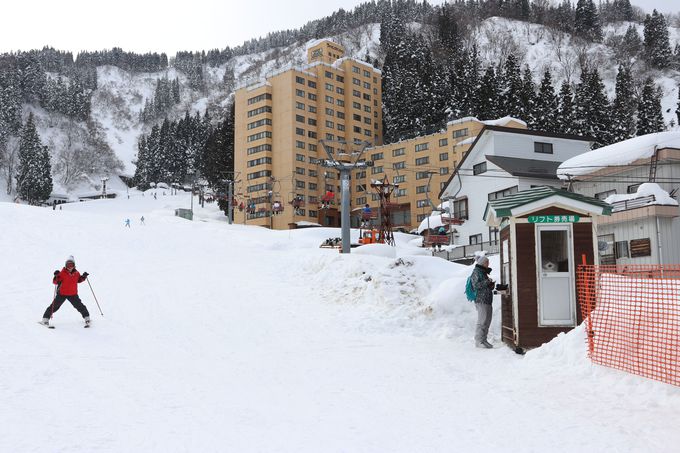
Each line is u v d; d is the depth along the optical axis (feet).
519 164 133.80
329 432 17.74
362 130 311.27
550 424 18.16
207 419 19.13
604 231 97.66
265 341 35.45
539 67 537.65
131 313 45.11
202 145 508.12
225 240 145.38
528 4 638.94
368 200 281.95
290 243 141.69
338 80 306.14
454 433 17.53
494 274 55.42
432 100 286.25
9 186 445.37
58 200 451.12
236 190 293.84
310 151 287.28
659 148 94.68
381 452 15.84
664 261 87.04
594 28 577.84
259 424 18.61
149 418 19.16
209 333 37.76
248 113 293.64
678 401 19.16
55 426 18.04
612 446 15.85
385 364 28.78
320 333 38.45
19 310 44.34
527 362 28.02
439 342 35.86
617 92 310.65
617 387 21.89
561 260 33.88
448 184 151.74
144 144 559.79
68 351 31.04
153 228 157.07
